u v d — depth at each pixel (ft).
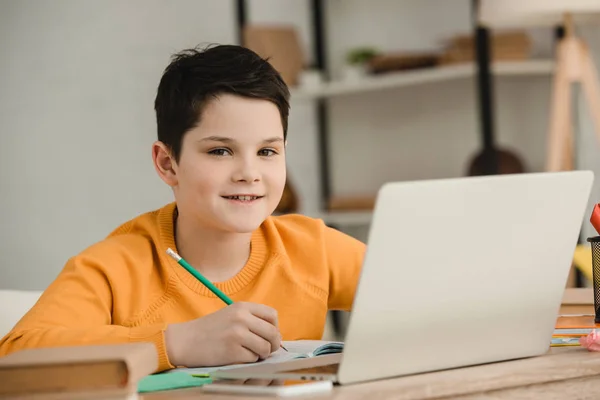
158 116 5.04
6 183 17.25
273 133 4.75
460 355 3.68
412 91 15.92
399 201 3.30
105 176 17.25
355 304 3.30
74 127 17.20
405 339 3.47
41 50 17.11
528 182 3.67
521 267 3.78
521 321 3.85
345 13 16.94
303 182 17.39
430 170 15.75
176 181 5.06
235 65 4.71
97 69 17.20
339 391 3.22
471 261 3.60
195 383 3.59
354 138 17.01
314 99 17.43
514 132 14.12
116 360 2.98
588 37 13.17
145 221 5.33
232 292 5.15
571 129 12.57
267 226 5.42
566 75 11.22
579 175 3.83
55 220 17.19
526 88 13.93
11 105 17.20
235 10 17.28
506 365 3.71
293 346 4.55
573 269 10.51
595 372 3.67
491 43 12.92
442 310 3.56
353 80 15.39
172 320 5.02
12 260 17.26
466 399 3.35
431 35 15.58
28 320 4.51
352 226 16.56
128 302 4.99
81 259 4.93
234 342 4.08
